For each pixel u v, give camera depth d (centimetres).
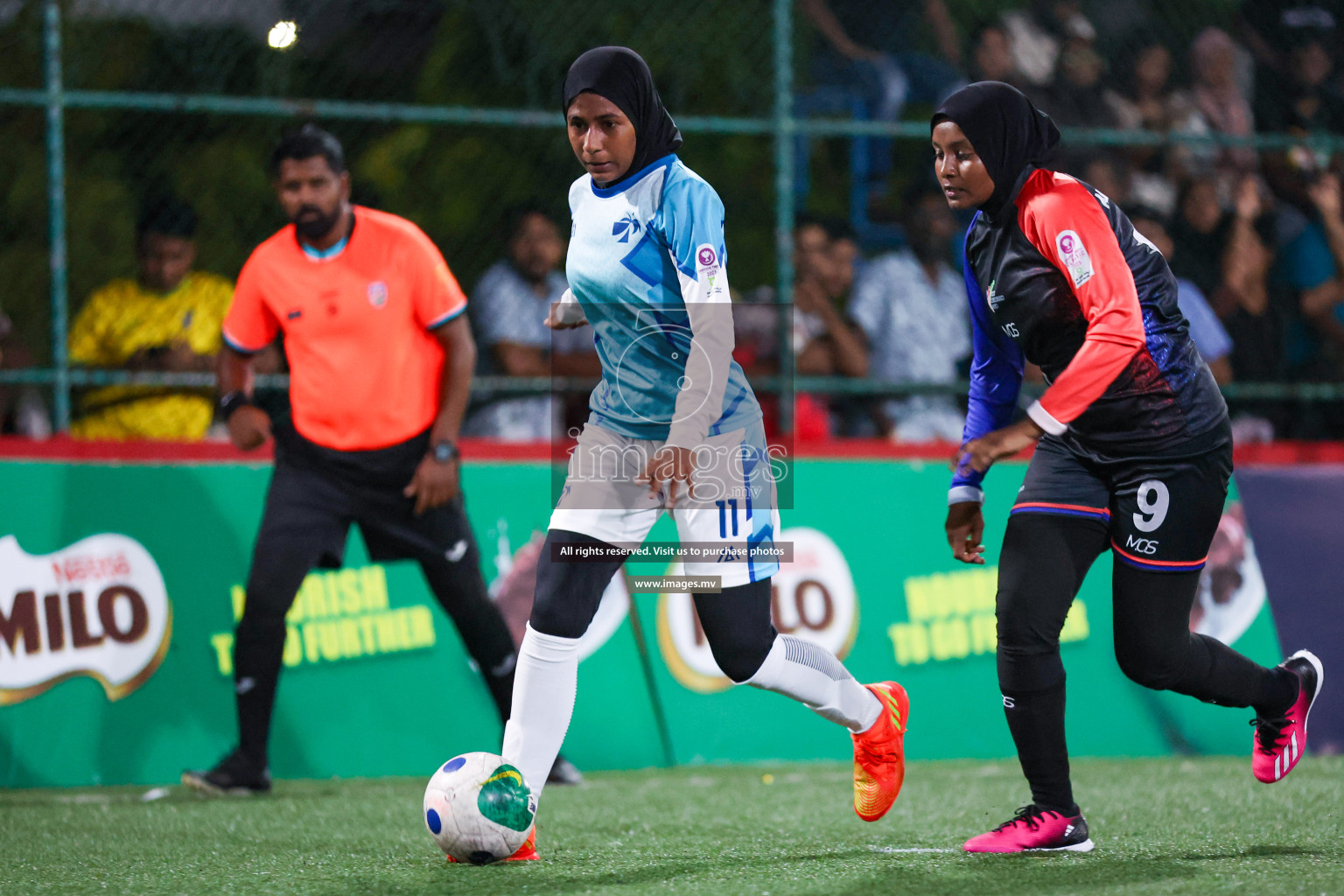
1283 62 2812
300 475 1798
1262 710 1312
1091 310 1102
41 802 1698
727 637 1171
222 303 2342
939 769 2012
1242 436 2589
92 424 2262
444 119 2156
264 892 1073
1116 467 1174
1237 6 2869
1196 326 2569
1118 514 1181
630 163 1158
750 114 2848
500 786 1171
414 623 2045
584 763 2041
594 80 1130
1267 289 2664
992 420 1284
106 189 2519
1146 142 2355
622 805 1639
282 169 1769
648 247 1154
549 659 1184
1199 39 2881
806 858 1197
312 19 2752
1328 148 2422
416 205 2711
